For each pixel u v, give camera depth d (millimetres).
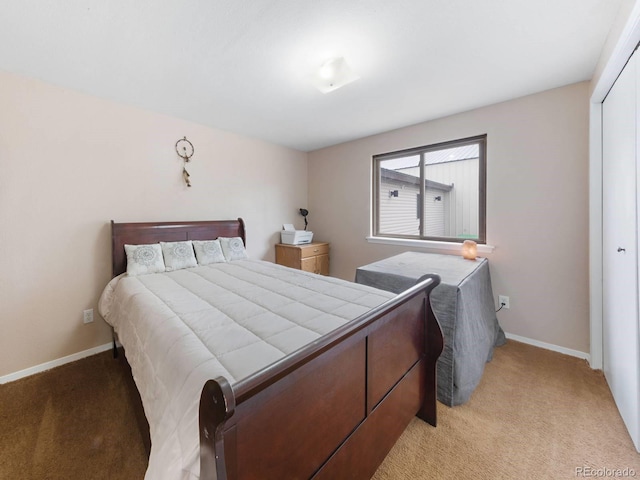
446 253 2846
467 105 2516
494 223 2520
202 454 612
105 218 2387
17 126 1952
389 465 1266
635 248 1329
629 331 1411
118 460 1308
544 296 2307
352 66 1870
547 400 1681
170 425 804
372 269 2191
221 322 1255
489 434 1436
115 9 1344
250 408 655
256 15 1397
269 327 1192
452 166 3029
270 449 714
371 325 1039
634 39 1255
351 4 1327
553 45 1648
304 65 1858
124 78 2016
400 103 2471
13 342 1981
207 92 2252
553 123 2207
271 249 3826
